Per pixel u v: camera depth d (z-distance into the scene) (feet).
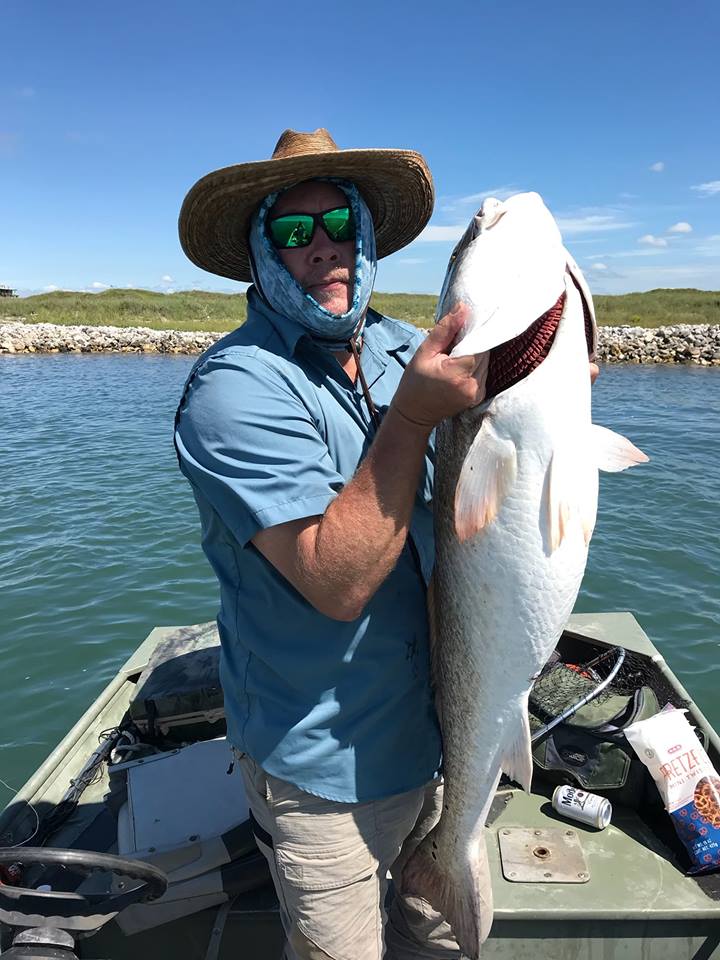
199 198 6.29
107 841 9.13
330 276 5.97
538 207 5.20
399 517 4.91
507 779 10.05
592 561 24.77
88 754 10.75
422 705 6.34
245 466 5.17
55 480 36.27
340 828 6.02
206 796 8.73
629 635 12.12
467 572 5.48
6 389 72.74
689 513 29.89
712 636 19.70
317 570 4.98
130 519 29.66
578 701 9.62
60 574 24.20
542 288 4.78
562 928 7.77
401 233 7.93
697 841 8.31
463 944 6.49
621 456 5.35
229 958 8.00
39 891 6.66
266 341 5.85
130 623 20.70
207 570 24.29
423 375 4.55
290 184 6.11
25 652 19.26
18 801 9.55
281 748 5.95
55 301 185.68
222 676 6.59
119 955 8.11
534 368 5.03
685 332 96.78
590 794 9.25
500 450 5.09
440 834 6.59
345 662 5.83
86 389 72.38
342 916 6.06
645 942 7.77
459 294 5.08
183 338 118.42
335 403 5.93
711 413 54.80
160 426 51.44
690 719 10.16
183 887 7.76
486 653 5.59
